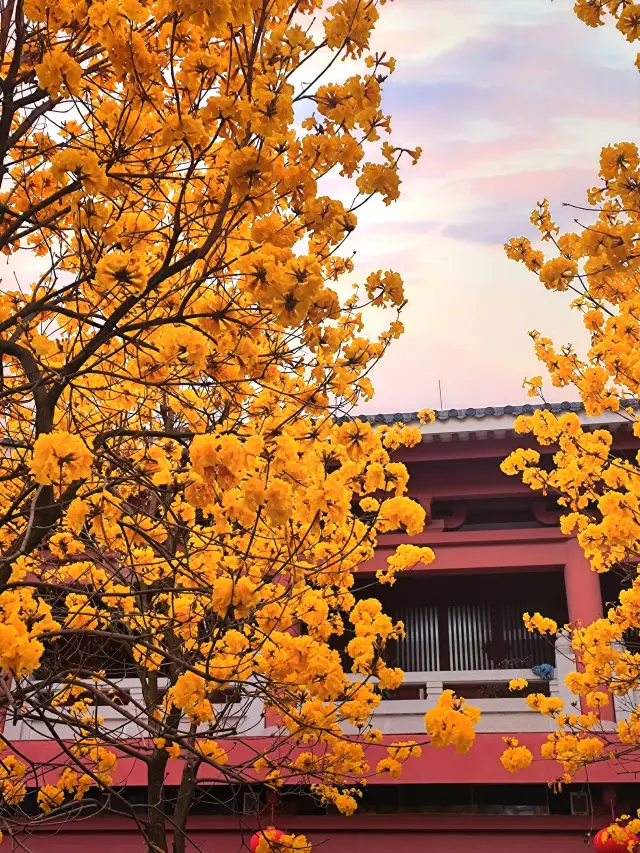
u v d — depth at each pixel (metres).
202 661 4.52
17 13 3.50
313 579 5.05
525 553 11.37
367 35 3.02
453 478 11.82
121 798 4.42
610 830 8.13
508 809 10.60
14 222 3.86
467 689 11.81
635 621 6.99
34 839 10.86
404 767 10.41
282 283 2.82
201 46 3.40
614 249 3.46
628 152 3.35
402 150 3.06
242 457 2.89
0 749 4.66
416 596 12.83
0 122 3.82
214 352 3.99
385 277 3.50
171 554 4.23
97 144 3.64
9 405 4.84
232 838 10.65
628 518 5.38
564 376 6.17
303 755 5.59
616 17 3.55
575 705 8.61
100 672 5.56
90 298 4.44
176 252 4.34
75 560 5.95
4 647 2.83
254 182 2.87
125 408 4.57
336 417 4.30
